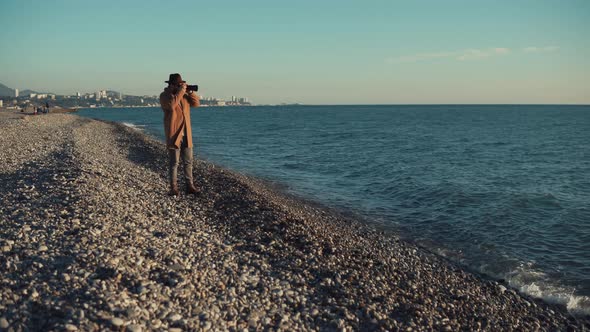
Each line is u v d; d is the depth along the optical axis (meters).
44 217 7.76
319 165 27.33
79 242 6.57
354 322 5.96
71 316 4.52
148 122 88.75
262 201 12.34
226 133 60.53
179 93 9.81
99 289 5.19
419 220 13.56
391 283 7.68
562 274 9.23
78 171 12.26
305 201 16.00
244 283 6.56
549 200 16.45
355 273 7.67
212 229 9.30
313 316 5.98
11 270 5.51
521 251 10.70
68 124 46.41
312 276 7.30
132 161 20.61
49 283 5.23
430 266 9.34
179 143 10.60
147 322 4.80
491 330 6.47
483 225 12.98
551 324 7.04
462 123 97.44
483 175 23.27
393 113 189.50
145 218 8.89
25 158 16.56
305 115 162.88
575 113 189.50
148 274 6.07
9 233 6.82
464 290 8.04
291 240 9.06
